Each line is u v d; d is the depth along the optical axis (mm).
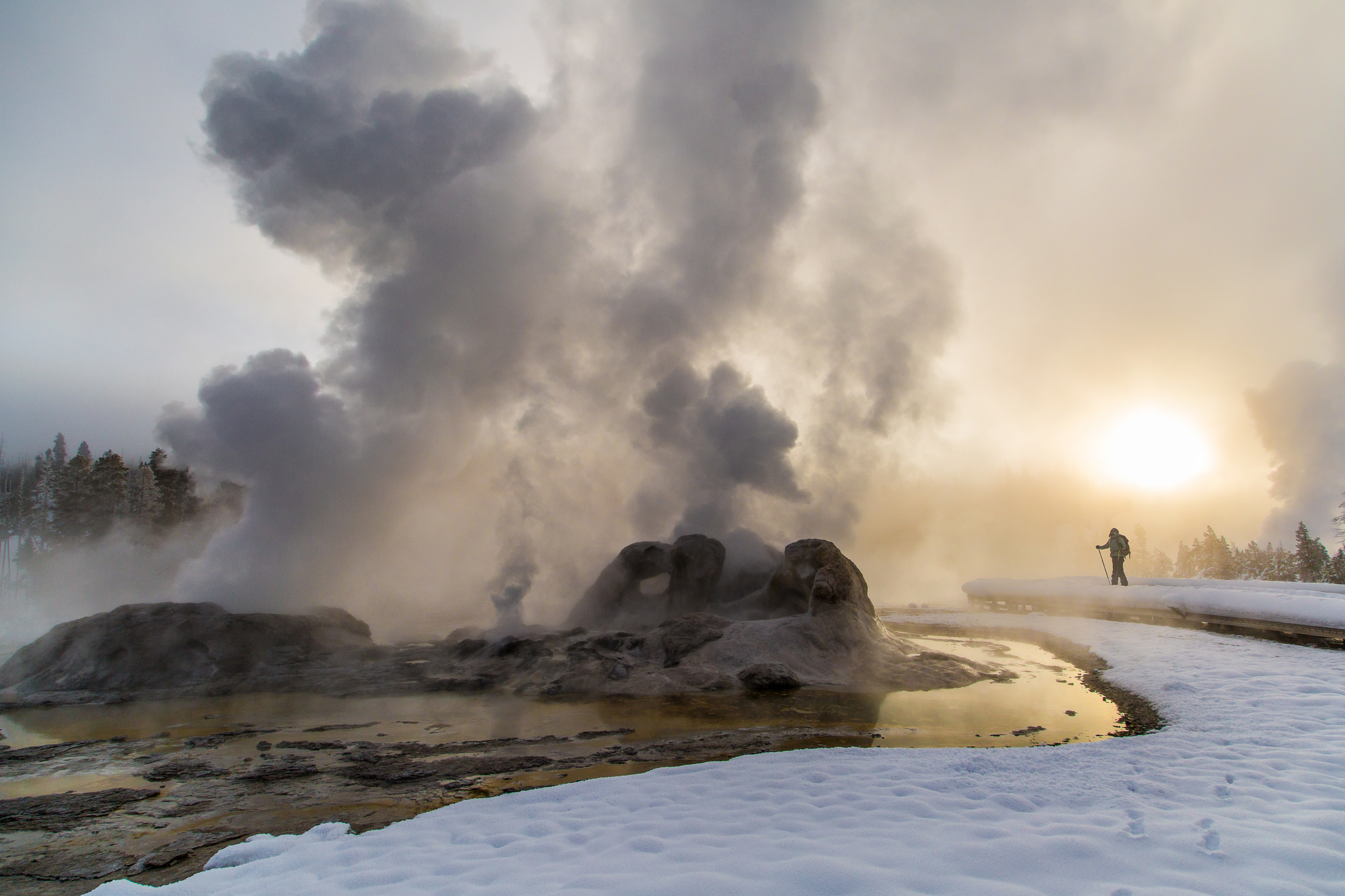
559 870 3492
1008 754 5562
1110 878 3236
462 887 3305
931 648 12766
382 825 4723
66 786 5871
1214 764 5160
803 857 3482
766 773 5234
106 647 10883
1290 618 11805
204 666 10828
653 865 3508
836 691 9555
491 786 5570
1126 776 4906
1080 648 12578
